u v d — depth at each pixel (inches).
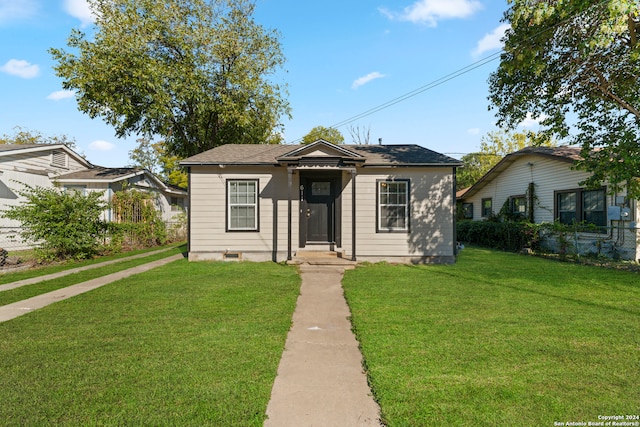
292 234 444.8
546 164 591.5
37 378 134.6
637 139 374.0
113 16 621.6
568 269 388.8
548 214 584.7
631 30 340.8
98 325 195.9
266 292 275.1
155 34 649.0
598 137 414.0
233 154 477.4
